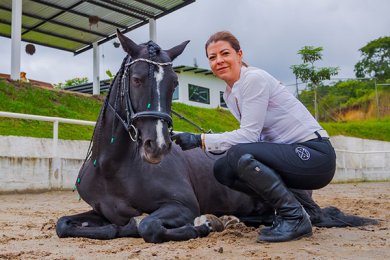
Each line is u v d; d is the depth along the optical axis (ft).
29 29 59.98
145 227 9.58
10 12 55.88
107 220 11.83
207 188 12.78
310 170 10.13
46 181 29.25
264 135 10.88
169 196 10.73
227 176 10.96
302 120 10.51
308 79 98.27
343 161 57.62
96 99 54.75
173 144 12.55
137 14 55.77
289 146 10.19
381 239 10.27
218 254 8.23
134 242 9.93
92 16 55.01
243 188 11.14
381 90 99.30
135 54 10.28
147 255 8.23
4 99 42.19
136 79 9.87
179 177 11.39
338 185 47.29
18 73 49.98
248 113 10.17
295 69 99.30
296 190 12.59
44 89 50.39
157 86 9.77
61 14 55.36
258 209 13.58
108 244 9.77
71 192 29.45
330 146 10.52
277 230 9.77
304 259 7.79
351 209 18.88
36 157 28.89
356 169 59.26
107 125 11.03
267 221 13.17
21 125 37.96
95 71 64.95
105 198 11.33
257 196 11.37
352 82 101.40
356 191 35.50
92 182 11.45
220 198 13.04
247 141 10.24
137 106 9.82
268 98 10.25
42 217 16.89
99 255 8.45
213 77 97.19
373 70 158.92
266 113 10.49
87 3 51.93
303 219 9.94
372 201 23.59
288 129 10.48
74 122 30.81
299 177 10.19
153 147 9.28
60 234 10.75
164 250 8.64
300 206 10.04
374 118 95.04
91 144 12.32
